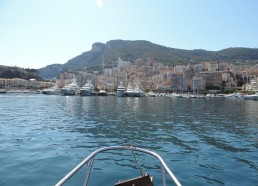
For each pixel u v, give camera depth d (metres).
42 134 20.86
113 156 13.83
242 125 29.64
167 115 41.53
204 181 10.22
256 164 12.85
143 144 17.55
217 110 55.88
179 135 21.66
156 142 18.36
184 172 11.32
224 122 32.62
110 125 27.58
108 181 9.91
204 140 19.53
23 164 11.88
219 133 23.28
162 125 28.34
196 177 10.69
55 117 35.56
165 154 14.70
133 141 18.55
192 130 24.94
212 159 13.76
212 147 16.95
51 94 161.62
